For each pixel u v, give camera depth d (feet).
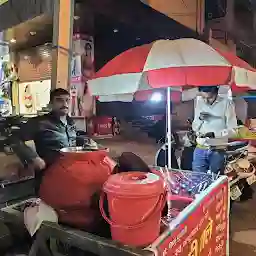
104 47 38.32
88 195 4.28
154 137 33.73
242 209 13.03
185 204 6.14
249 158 12.98
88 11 25.89
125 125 39.96
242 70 7.34
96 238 3.96
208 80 6.61
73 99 33.63
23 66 30.45
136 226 3.76
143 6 29.53
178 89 12.61
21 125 8.78
